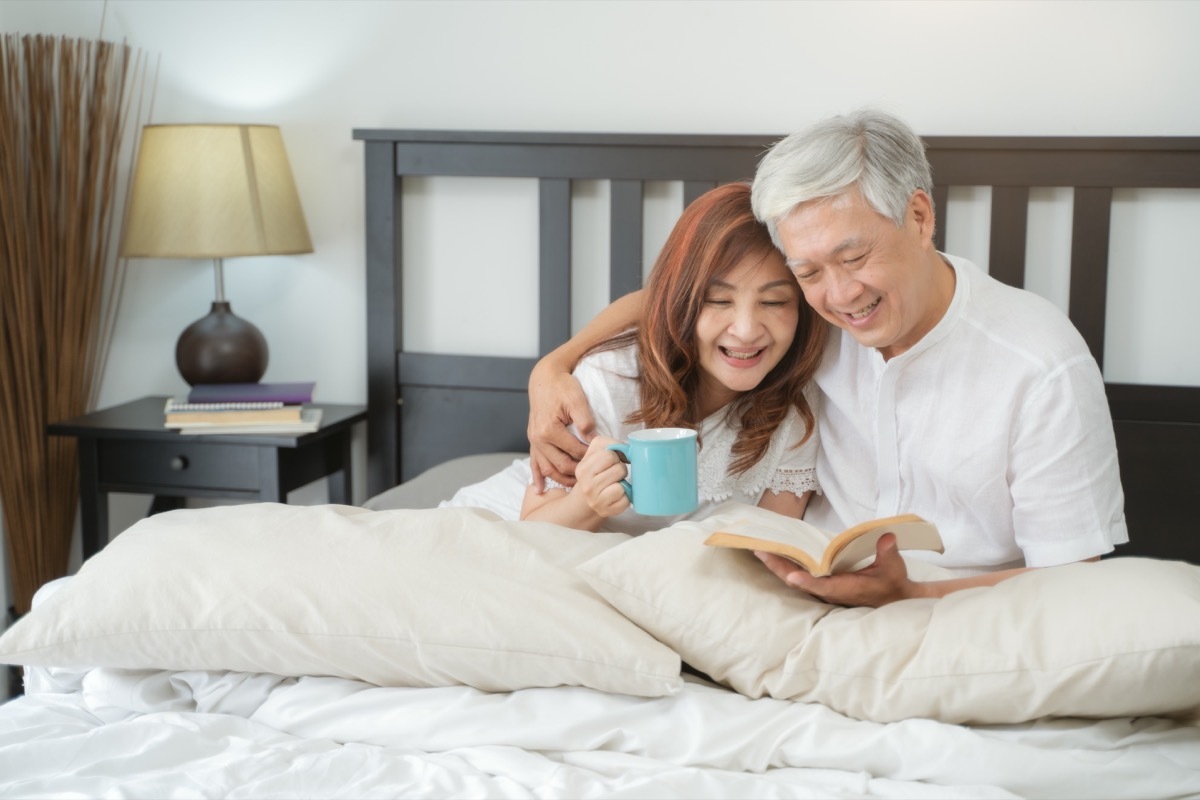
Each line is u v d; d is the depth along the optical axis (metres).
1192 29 2.01
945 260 1.48
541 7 2.27
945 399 1.46
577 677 1.18
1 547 2.56
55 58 2.49
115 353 2.62
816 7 2.14
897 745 1.08
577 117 2.29
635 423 1.51
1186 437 2.06
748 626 1.18
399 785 1.08
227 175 2.24
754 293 1.39
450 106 2.35
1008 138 2.03
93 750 1.14
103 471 2.30
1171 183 2.00
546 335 2.31
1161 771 1.04
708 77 2.21
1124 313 2.10
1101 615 1.08
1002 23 2.08
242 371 2.37
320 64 2.41
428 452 2.42
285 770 1.10
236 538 1.29
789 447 1.60
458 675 1.21
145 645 1.23
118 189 2.56
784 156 1.30
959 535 1.53
